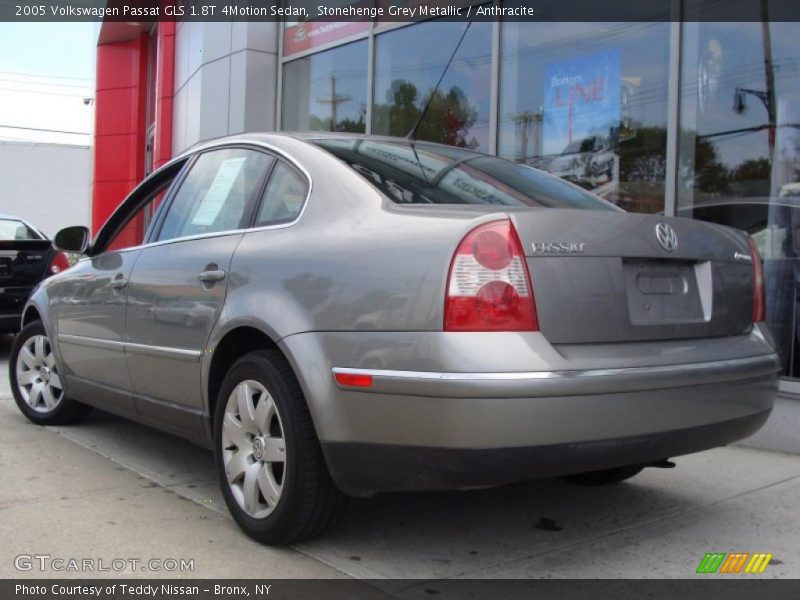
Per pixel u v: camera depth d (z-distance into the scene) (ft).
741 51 18.62
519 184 12.01
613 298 9.21
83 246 15.87
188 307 11.94
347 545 10.80
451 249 8.73
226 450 11.24
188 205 13.43
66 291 16.06
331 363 9.40
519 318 8.58
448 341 8.48
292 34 33.27
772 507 12.64
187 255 12.41
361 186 10.41
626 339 9.29
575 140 22.31
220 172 13.07
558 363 8.50
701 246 10.42
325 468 10.03
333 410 9.37
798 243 17.48
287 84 33.71
